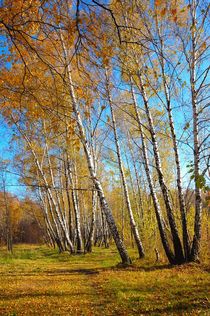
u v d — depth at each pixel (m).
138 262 18.03
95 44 6.08
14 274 16.06
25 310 8.44
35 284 12.73
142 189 37.12
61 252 33.97
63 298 9.94
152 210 24.28
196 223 15.61
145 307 8.35
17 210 62.84
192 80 15.11
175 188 25.44
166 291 10.08
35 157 30.08
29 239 78.88
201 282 10.94
